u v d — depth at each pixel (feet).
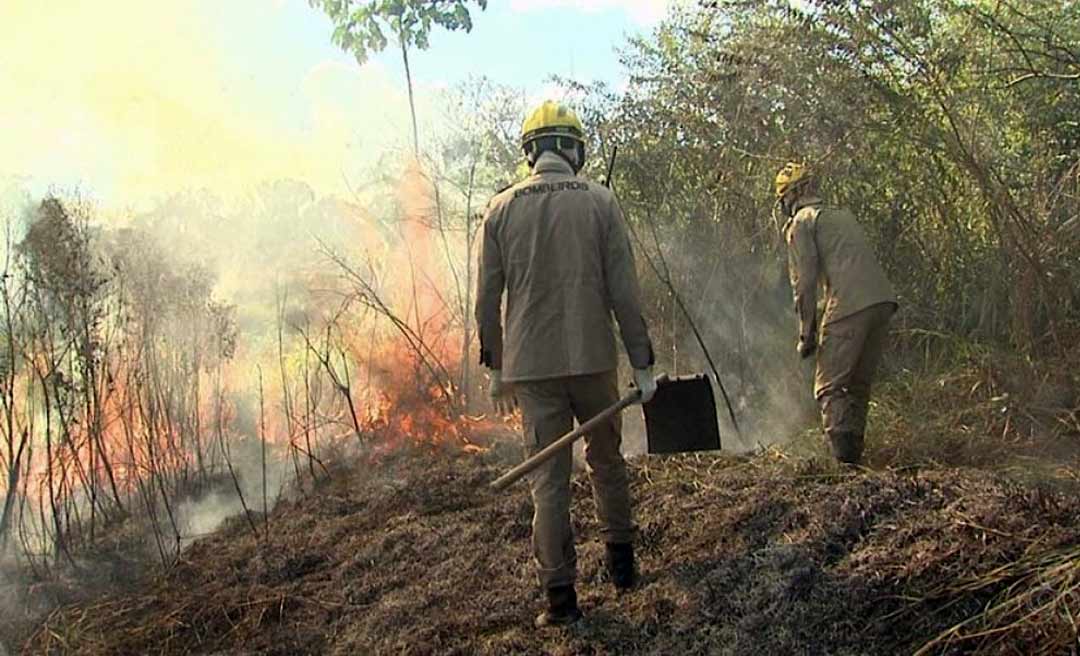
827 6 18.37
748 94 19.40
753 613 12.40
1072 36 19.61
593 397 13.60
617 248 13.44
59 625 15.12
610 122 21.61
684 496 15.88
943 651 10.96
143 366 19.54
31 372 17.83
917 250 19.77
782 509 14.34
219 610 14.96
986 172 17.93
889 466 15.89
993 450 16.20
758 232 20.47
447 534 16.21
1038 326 17.75
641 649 12.48
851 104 18.40
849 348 16.06
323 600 15.11
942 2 19.11
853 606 11.99
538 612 13.76
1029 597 11.04
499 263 13.74
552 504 13.30
